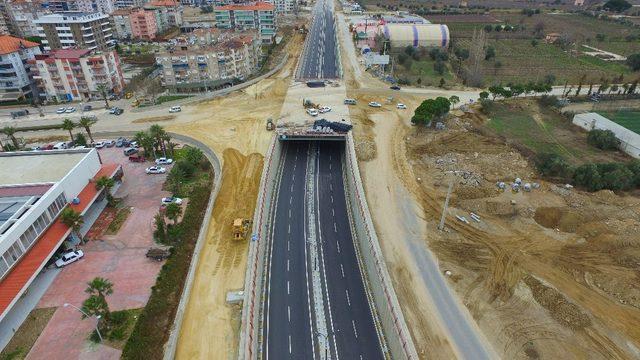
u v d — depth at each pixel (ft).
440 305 187.21
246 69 518.78
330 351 176.45
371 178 287.48
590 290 194.39
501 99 434.30
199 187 283.59
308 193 292.20
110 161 326.24
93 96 464.65
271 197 284.00
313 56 611.06
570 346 168.45
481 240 228.02
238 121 389.60
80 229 240.73
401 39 616.80
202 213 260.42
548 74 506.07
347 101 420.36
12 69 445.37
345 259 229.45
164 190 284.20
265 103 431.43
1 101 455.22
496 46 638.53
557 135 355.77
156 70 531.50
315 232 250.98
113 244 229.45
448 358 163.84
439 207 257.55
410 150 328.29
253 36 557.74
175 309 191.72
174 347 167.94
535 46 633.20
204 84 471.62
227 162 316.81
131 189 285.43
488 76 508.94
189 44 520.01
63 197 234.38
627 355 164.55
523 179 284.20
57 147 342.44
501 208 250.98
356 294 206.39
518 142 340.39
